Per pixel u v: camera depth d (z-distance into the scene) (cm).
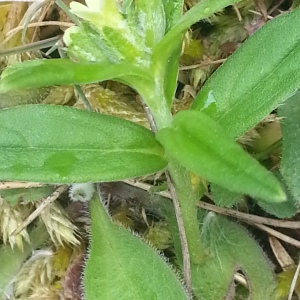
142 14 8
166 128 8
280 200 6
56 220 11
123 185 12
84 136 8
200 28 12
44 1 11
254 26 12
